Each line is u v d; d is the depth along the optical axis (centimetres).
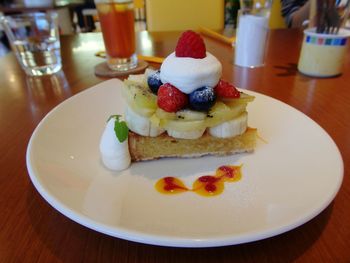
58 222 13
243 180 16
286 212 12
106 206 13
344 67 32
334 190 13
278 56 36
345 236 12
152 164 18
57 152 16
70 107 20
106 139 16
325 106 23
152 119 17
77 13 99
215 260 11
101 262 11
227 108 18
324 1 27
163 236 10
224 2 55
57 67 33
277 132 19
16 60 38
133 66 33
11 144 19
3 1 88
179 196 15
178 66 17
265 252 11
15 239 12
